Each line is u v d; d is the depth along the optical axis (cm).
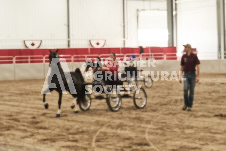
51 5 3166
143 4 3525
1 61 2880
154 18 3575
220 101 1208
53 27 3181
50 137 713
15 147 650
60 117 945
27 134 746
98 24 3338
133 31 3494
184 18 3516
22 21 3069
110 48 3209
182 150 594
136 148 612
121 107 1102
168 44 3412
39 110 1081
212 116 918
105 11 3359
